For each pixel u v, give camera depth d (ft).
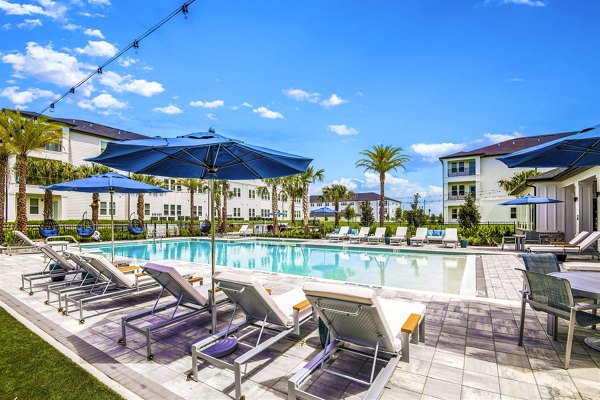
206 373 11.01
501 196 100.42
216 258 47.19
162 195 96.53
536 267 15.33
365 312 9.10
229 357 11.97
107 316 16.81
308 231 79.51
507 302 18.56
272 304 11.72
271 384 10.32
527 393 9.59
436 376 10.57
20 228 50.01
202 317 16.55
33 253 43.09
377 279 31.30
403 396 9.50
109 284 17.98
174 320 13.09
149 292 21.40
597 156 15.96
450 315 16.37
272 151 13.53
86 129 86.07
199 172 18.24
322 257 47.34
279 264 41.47
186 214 103.40
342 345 11.00
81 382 10.32
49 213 64.18
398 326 11.34
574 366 11.11
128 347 13.06
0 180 50.39
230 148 14.46
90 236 58.54
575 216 47.57
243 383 10.36
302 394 8.56
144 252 53.42
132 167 14.84
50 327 15.23
